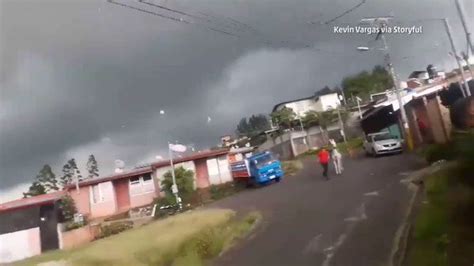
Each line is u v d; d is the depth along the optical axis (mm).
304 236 11422
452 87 22359
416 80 41219
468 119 12953
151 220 27250
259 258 10539
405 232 9453
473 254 6832
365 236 10031
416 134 25078
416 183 14078
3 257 24391
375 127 38281
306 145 48594
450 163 12914
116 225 26688
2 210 25094
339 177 20828
